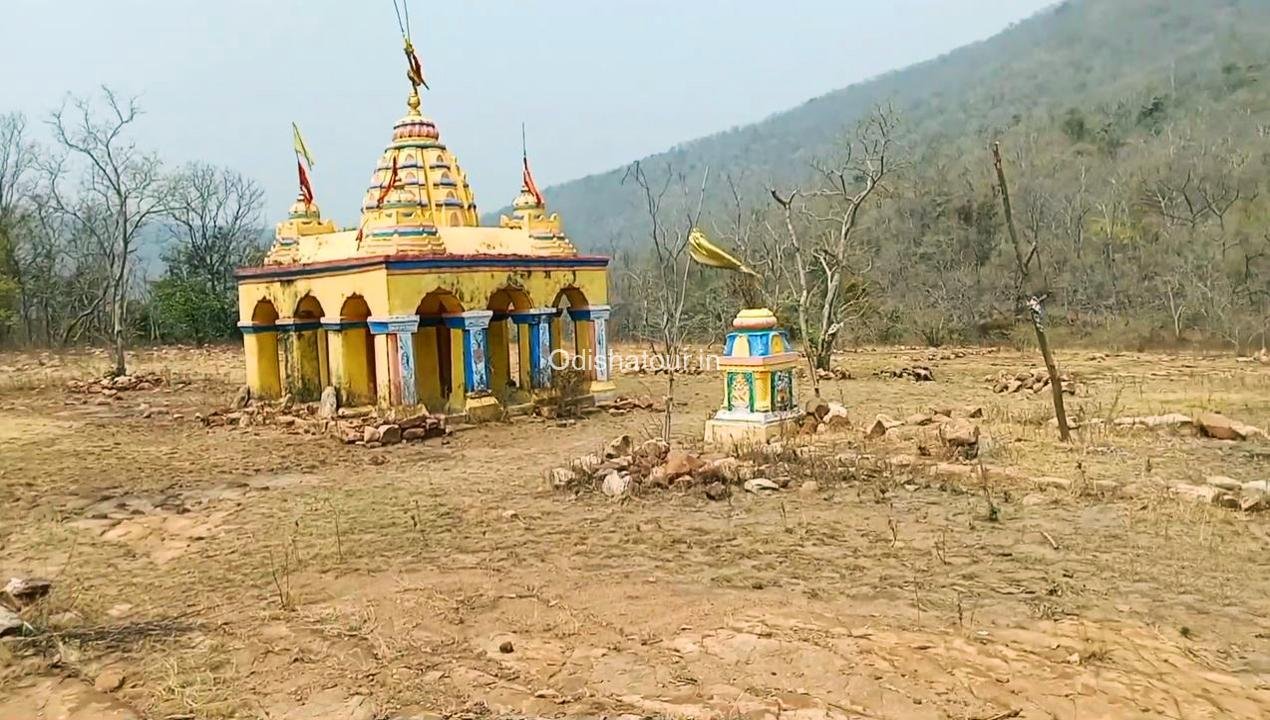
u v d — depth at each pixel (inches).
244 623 310.2
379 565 374.3
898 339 1657.2
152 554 414.3
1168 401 770.2
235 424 819.4
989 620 285.9
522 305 884.6
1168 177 2018.9
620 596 321.7
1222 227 1713.8
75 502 523.2
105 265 1823.3
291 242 898.7
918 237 2172.7
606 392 916.6
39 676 268.4
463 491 519.2
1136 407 734.5
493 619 303.6
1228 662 253.6
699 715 226.5
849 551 363.6
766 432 584.1
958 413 711.1
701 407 897.5
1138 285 1759.4
